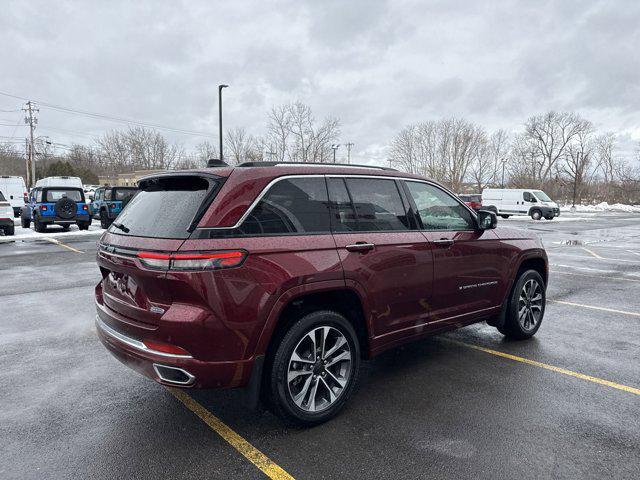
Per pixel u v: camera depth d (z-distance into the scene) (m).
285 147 44.81
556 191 71.94
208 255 2.78
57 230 20.39
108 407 3.56
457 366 4.42
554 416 3.41
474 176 74.25
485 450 2.96
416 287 3.89
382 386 3.96
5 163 89.56
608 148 77.50
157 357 2.84
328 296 3.39
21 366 4.40
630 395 3.78
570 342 5.15
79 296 7.41
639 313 6.44
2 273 9.55
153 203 3.29
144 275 2.85
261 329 2.95
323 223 3.37
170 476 2.69
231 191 2.98
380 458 2.87
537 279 5.25
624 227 24.95
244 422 3.33
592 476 2.68
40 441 3.06
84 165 94.81
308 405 3.22
